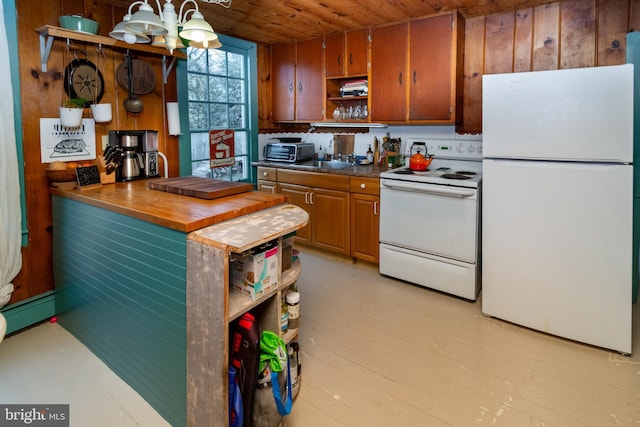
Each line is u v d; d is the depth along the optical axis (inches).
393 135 148.6
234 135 158.6
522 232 92.4
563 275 88.4
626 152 78.1
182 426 63.3
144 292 67.9
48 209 96.2
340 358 83.9
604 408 68.3
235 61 157.8
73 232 86.7
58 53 93.7
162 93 116.9
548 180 87.1
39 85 91.1
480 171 127.7
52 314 98.2
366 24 136.6
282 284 67.5
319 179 143.6
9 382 74.9
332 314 103.8
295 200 152.7
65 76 95.3
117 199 77.4
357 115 151.6
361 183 131.8
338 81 158.9
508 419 66.0
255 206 72.6
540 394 72.2
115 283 74.9
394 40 134.1
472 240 107.3
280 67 167.6
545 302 91.5
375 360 83.2
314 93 157.9
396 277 125.5
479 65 127.3
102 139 103.7
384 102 139.7
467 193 105.6
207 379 57.7
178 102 121.5
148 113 113.7
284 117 170.1
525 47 119.3
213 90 150.2
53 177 91.1
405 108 135.0
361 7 118.0
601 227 82.6
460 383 75.5
